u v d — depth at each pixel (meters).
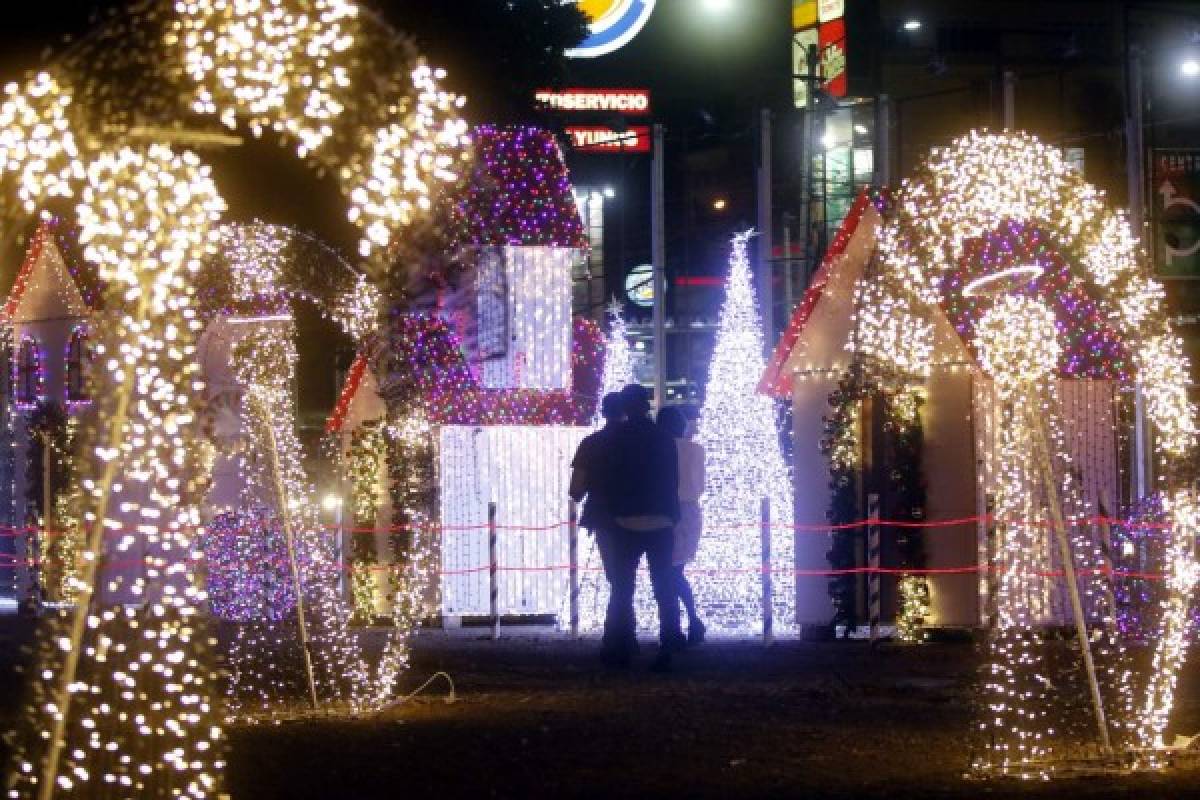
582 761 12.03
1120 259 16.77
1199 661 18.59
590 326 28.39
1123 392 21.67
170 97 9.11
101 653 9.34
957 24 66.69
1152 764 11.77
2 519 31.09
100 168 9.19
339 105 9.23
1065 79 66.00
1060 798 10.59
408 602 22.22
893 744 12.77
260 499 23.92
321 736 13.24
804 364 23.14
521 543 25.75
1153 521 21.23
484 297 25.80
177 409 9.41
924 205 20.39
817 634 22.50
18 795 9.38
